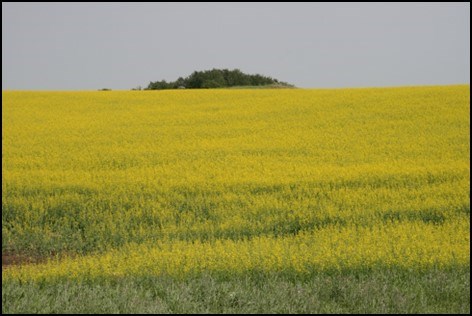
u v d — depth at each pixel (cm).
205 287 1208
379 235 1775
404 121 3956
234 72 12269
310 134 3741
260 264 1387
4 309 1048
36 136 3859
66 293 1127
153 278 1282
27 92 6050
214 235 1964
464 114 4059
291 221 2088
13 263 1839
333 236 1747
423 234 1741
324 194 2442
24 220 2291
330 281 1260
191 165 3022
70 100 5456
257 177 2684
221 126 4062
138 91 6159
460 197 2284
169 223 2119
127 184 2609
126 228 2138
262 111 4559
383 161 3072
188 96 5553
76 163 3119
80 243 2036
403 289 1208
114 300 1102
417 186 2580
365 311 1102
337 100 4841
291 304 1122
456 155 3133
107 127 4144
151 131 3969
